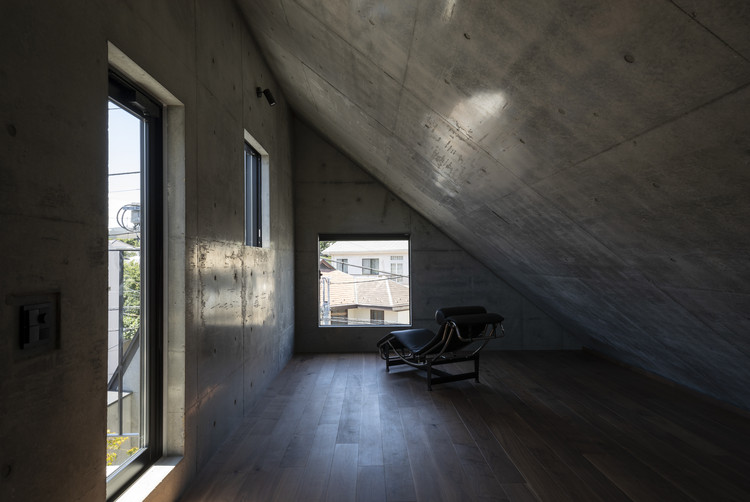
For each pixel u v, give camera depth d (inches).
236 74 147.0
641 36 51.8
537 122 83.4
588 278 149.8
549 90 72.1
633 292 132.6
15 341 52.2
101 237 69.4
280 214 225.3
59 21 60.5
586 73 63.2
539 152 93.8
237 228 146.1
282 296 229.0
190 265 105.2
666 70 54.1
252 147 185.5
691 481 106.6
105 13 71.5
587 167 87.0
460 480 107.0
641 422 148.6
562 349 277.0
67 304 61.2
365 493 100.7
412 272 279.3
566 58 62.8
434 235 279.6
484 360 248.2
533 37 63.1
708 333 122.0
